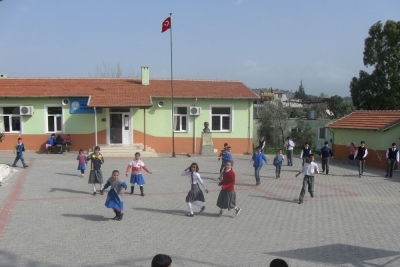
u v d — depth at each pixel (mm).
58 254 8633
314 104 54406
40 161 23984
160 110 30500
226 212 12766
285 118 40875
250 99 31438
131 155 28234
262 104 42562
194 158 27969
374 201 14836
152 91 30672
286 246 9422
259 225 11250
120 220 11477
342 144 29812
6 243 9320
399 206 14016
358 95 40469
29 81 31016
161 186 17078
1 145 28781
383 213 12922
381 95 38812
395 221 11898
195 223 11359
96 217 11820
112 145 29125
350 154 26672
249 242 9688
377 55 38875
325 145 22016
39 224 10961
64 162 23672
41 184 16875
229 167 11992
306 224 11422
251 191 16484
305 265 8211
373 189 17469
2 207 12789
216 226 11086
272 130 39781
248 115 31688
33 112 28828
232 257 8609
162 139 30625
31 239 9648
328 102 54000
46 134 29031
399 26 37719
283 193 16141
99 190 15828
